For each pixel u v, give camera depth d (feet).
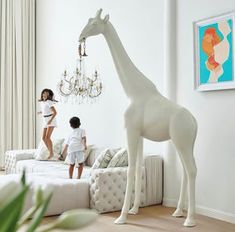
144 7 18.84
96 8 23.18
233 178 13.93
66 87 26.32
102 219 13.99
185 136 13.15
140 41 19.08
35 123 31.07
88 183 15.25
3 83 29.71
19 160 23.61
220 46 14.37
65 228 1.87
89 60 23.68
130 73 14.01
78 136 17.31
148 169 16.57
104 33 14.11
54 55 28.22
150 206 16.52
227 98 14.20
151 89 14.05
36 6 31.40
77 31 25.27
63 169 19.70
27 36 30.91
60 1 27.50
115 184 15.23
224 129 14.28
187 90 15.92
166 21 16.63
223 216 14.26
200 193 15.34
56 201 14.20
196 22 15.38
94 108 23.08
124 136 20.29
